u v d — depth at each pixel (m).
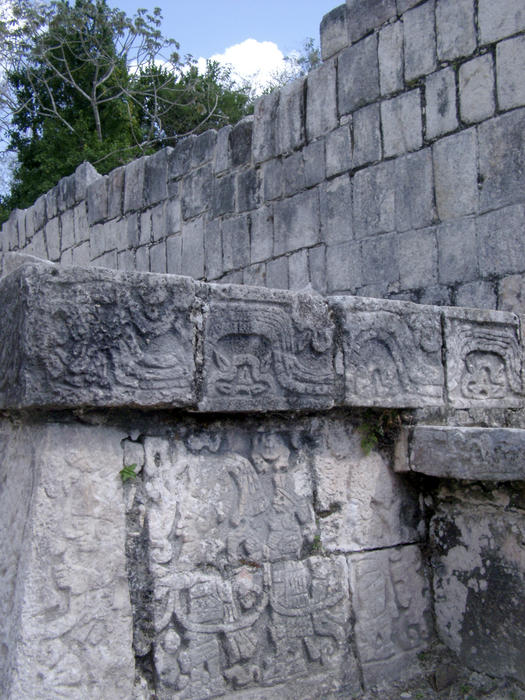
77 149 17.48
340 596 3.12
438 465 3.17
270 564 2.97
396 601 3.31
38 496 2.48
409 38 5.52
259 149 7.03
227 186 7.44
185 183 8.05
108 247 9.36
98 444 2.64
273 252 6.87
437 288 5.29
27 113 18.95
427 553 3.45
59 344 2.45
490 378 3.69
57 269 2.47
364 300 3.20
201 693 2.72
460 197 5.14
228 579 2.85
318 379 3.04
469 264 5.07
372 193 5.83
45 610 2.41
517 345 3.80
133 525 2.69
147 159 8.65
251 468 2.99
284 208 6.73
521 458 2.85
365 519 3.28
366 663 3.12
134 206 8.85
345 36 6.07
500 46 4.89
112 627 2.54
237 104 21.03
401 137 5.59
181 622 2.71
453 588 3.32
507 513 3.12
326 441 3.22
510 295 4.80
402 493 3.43
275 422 3.10
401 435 3.37
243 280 7.24
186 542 2.78
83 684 2.44
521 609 3.04
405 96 5.55
